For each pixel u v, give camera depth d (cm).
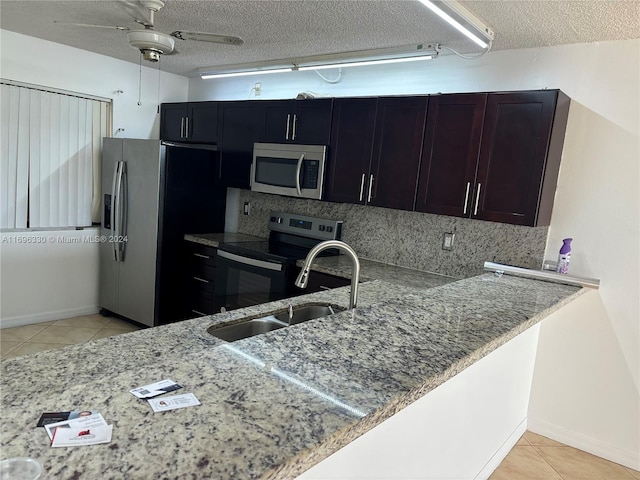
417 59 302
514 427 279
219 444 78
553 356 287
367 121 314
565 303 220
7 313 391
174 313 411
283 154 358
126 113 441
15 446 73
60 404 88
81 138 420
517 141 255
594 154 265
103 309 443
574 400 282
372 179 314
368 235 358
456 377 184
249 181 391
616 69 256
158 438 78
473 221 308
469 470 218
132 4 267
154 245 393
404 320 160
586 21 230
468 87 308
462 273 314
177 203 399
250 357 118
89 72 409
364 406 96
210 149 417
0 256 381
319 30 288
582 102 267
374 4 237
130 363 142
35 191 396
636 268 256
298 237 396
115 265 425
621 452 267
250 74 403
